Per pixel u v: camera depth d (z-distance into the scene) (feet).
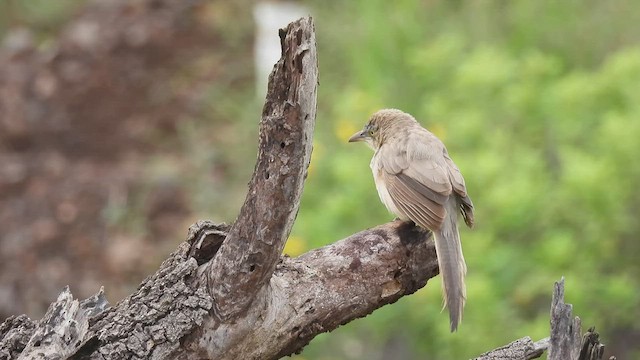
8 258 58.34
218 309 24.26
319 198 47.70
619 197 42.09
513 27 57.36
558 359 25.31
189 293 24.20
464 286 29.60
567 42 57.06
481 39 57.11
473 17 57.98
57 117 66.95
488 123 46.26
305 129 23.24
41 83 68.64
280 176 23.43
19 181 63.10
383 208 43.78
